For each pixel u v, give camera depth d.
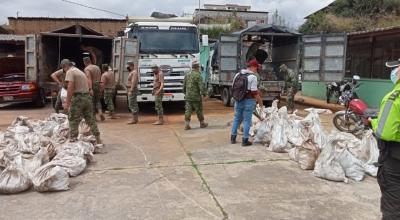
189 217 4.51
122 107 16.20
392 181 3.10
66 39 15.96
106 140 8.88
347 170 5.84
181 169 6.40
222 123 11.16
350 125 9.08
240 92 7.84
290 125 7.65
